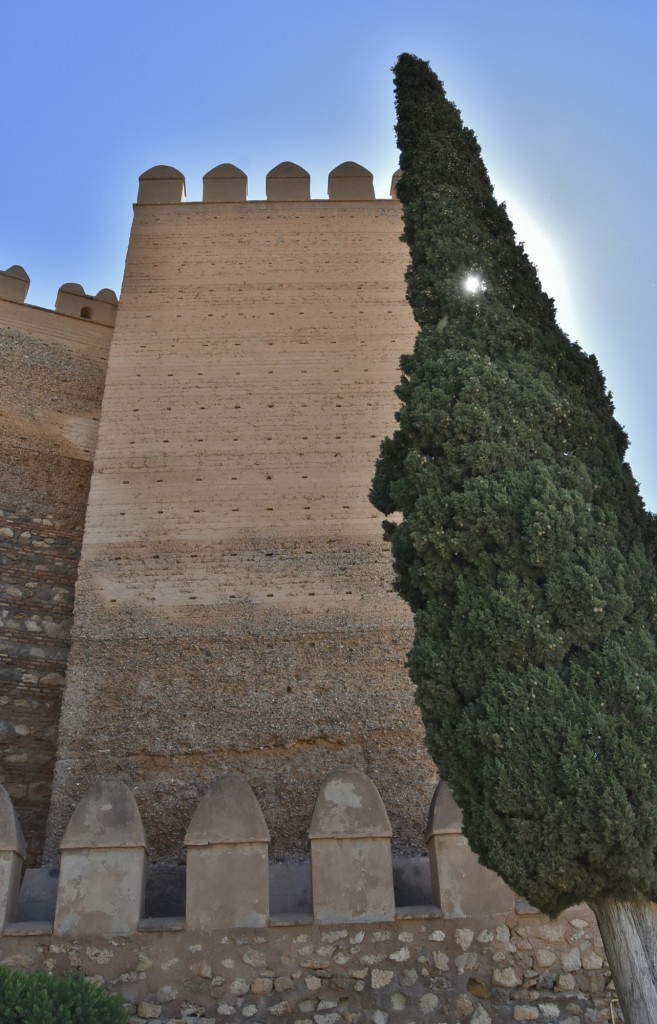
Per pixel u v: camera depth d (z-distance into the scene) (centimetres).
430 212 1031
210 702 1141
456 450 794
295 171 1706
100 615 1205
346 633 1199
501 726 664
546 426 816
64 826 1052
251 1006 774
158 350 1465
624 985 613
